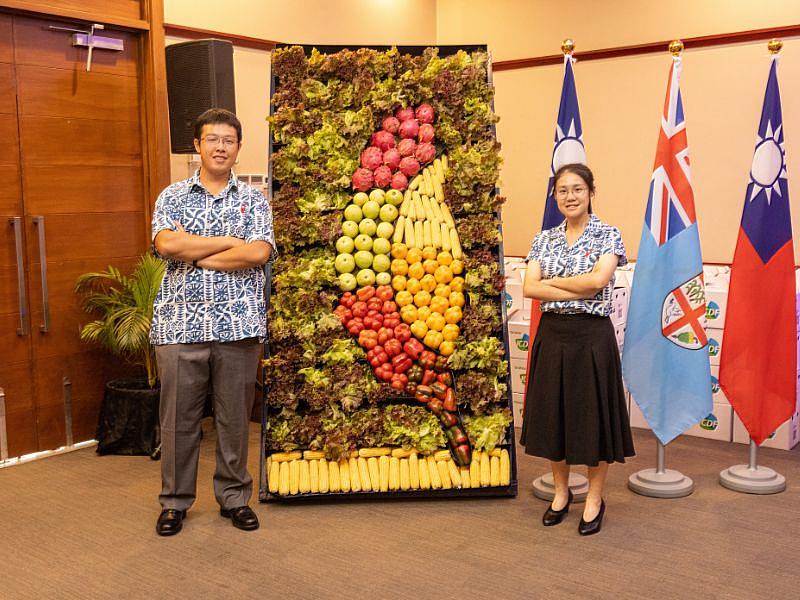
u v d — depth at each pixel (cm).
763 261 408
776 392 412
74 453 481
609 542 350
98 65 486
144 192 513
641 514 382
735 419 489
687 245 399
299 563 333
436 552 342
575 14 679
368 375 407
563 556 337
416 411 404
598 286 342
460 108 405
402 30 727
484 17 732
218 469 375
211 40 459
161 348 359
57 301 477
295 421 401
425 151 405
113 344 472
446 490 400
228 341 359
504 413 405
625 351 411
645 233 404
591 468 363
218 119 355
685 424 408
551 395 355
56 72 466
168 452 363
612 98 665
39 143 461
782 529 363
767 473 416
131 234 509
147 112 505
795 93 584
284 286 397
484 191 405
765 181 407
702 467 447
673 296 402
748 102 604
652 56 643
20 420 466
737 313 412
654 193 402
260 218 362
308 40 641
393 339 400
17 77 449
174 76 473
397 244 402
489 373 405
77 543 354
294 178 404
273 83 411
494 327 409
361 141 401
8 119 447
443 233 405
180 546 350
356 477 398
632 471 441
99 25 475
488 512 387
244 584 315
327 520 379
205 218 357
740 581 313
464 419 409
